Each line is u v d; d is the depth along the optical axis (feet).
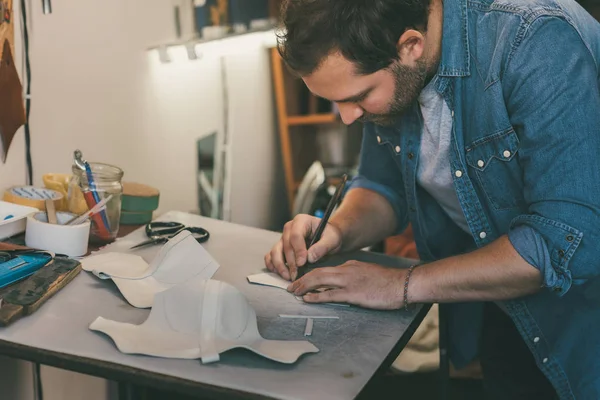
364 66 3.30
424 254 4.79
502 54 3.53
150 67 5.98
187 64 6.52
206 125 6.98
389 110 3.57
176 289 3.19
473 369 6.04
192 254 3.84
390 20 3.24
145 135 6.02
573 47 3.42
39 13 4.64
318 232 4.23
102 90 5.38
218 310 3.12
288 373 2.86
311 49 3.27
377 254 4.53
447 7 3.69
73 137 5.12
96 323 3.10
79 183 4.21
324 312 3.56
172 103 6.37
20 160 4.59
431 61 3.76
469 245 4.78
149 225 4.53
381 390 5.94
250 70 7.73
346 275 3.71
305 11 3.24
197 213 7.00
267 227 8.41
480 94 3.71
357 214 4.61
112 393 5.84
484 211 4.03
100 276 3.62
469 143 3.87
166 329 3.11
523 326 4.08
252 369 2.87
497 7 3.62
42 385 5.01
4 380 4.61
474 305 4.98
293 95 8.70
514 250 3.51
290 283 3.91
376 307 3.62
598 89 3.63
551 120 3.38
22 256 3.67
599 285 3.86
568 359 4.00
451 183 4.18
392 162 4.76
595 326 3.93
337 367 2.96
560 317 3.99
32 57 4.62
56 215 4.11
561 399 4.07
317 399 2.66
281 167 8.57
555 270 3.45
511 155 3.69
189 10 6.48
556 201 3.40
